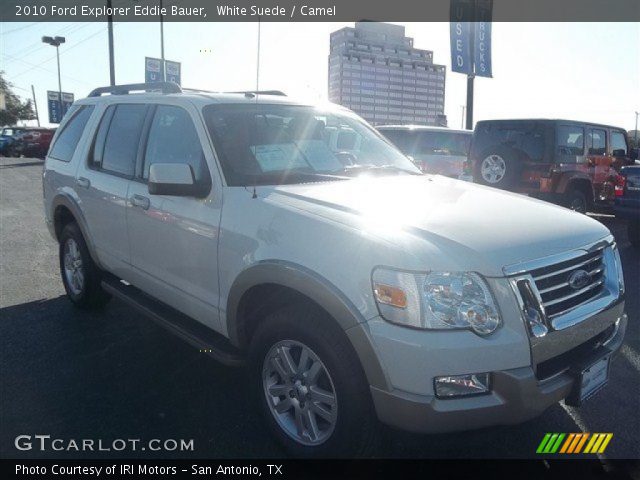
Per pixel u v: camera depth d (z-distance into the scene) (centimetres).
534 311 258
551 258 272
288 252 285
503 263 255
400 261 249
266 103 404
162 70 2012
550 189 903
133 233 407
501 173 947
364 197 316
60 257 539
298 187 334
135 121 434
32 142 2869
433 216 289
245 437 321
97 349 434
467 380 245
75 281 521
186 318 383
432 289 245
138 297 426
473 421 247
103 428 328
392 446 313
